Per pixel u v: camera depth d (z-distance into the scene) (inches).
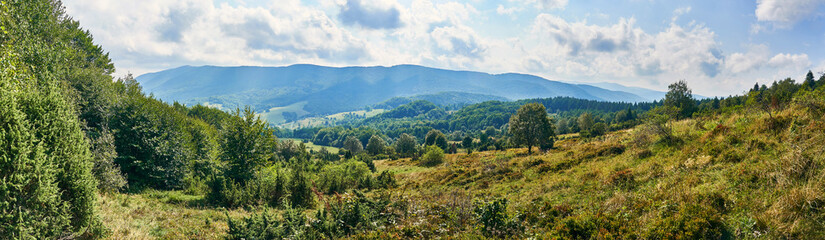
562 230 324.2
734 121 668.1
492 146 3356.3
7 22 645.3
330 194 890.7
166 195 652.7
